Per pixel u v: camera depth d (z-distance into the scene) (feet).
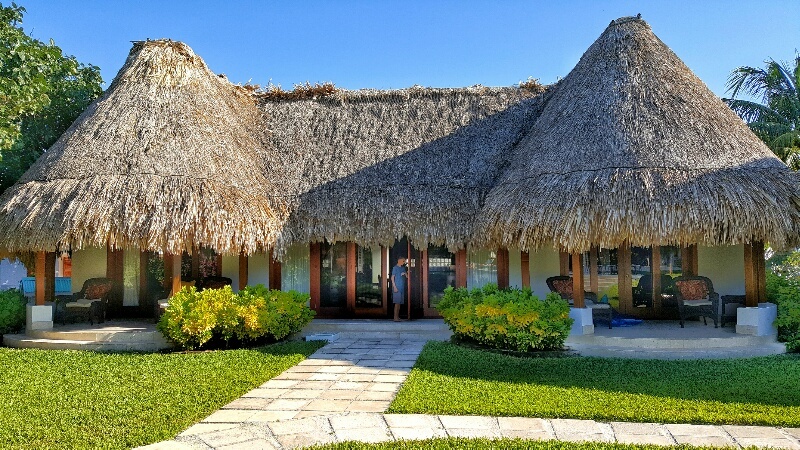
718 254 40.83
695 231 29.89
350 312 44.21
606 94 36.94
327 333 38.29
